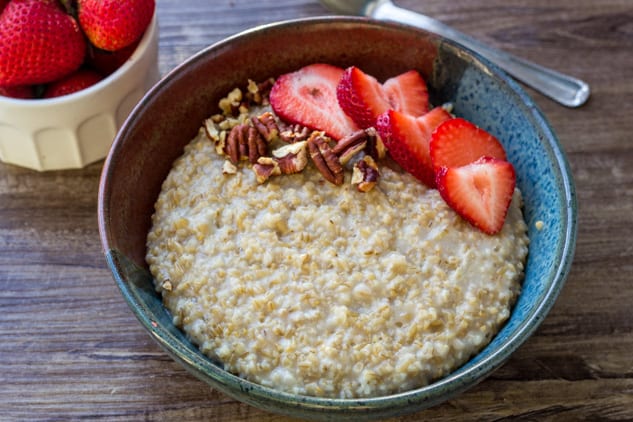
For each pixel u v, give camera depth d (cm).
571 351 53
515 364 52
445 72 56
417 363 48
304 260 50
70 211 56
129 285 48
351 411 45
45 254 55
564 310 54
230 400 51
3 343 52
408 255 51
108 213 49
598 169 58
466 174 52
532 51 63
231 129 54
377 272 50
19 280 54
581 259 56
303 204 52
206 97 55
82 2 54
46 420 51
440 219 52
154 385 51
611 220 57
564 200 51
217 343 49
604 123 60
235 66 55
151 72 58
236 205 52
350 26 55
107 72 58
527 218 53
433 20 62
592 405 52
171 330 50
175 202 53
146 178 53
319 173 53
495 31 63
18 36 53
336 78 56
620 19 64
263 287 50
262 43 55
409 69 57
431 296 50
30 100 54
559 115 60
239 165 53
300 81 56
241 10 64
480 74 55
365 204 52
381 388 48
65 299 54
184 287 50
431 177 53
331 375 48
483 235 52
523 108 53
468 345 49
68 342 52
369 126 54
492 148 54
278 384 48
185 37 62
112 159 50
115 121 57
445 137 53
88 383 51
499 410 51
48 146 56
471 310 50
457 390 46
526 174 54
